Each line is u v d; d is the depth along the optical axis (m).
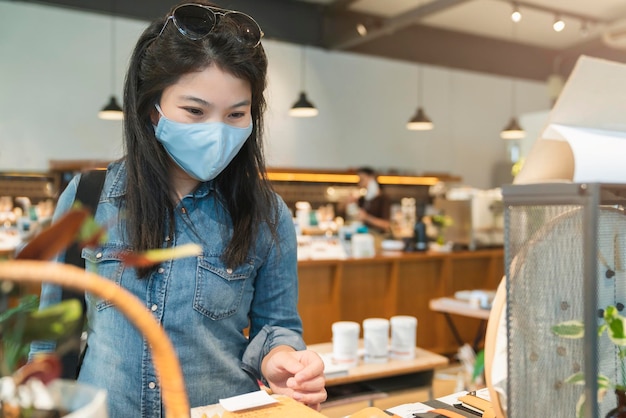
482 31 8.45
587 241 0.65
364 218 7.09
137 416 1.08
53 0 6.21
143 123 1.12
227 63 1.04
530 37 8.75
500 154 9.74
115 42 6.70
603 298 0.71
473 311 3.81
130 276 1.10
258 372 1.20
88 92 6.59
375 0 7.05
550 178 0.81
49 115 6.41
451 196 6.43
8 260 0.50
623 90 0.73
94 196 1.17
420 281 5.42
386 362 2.53
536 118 7.76
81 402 0.52
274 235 1.24
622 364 0.72
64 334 0.52
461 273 5.64
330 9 7.46
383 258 5.04
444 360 2.57
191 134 1.06
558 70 9.34
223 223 1.18
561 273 0.70
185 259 1.13
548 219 0.70
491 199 5.80
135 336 1.08
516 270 0.74
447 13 7.56
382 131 8.66
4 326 0.50
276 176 7.84
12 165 6.25
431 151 9.12
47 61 6.39
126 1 6.38
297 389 1.04
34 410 0.51
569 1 7.00
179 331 1.10
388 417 0.97
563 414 0.70
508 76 9.00
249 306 1.25
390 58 8.18
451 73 9.24
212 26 1.04
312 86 8.05
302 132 8.00
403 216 8.16
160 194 1.13
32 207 6.11
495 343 0.81
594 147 0.71
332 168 8.24
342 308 4.98
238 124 1.11
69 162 6.43
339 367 2.34
